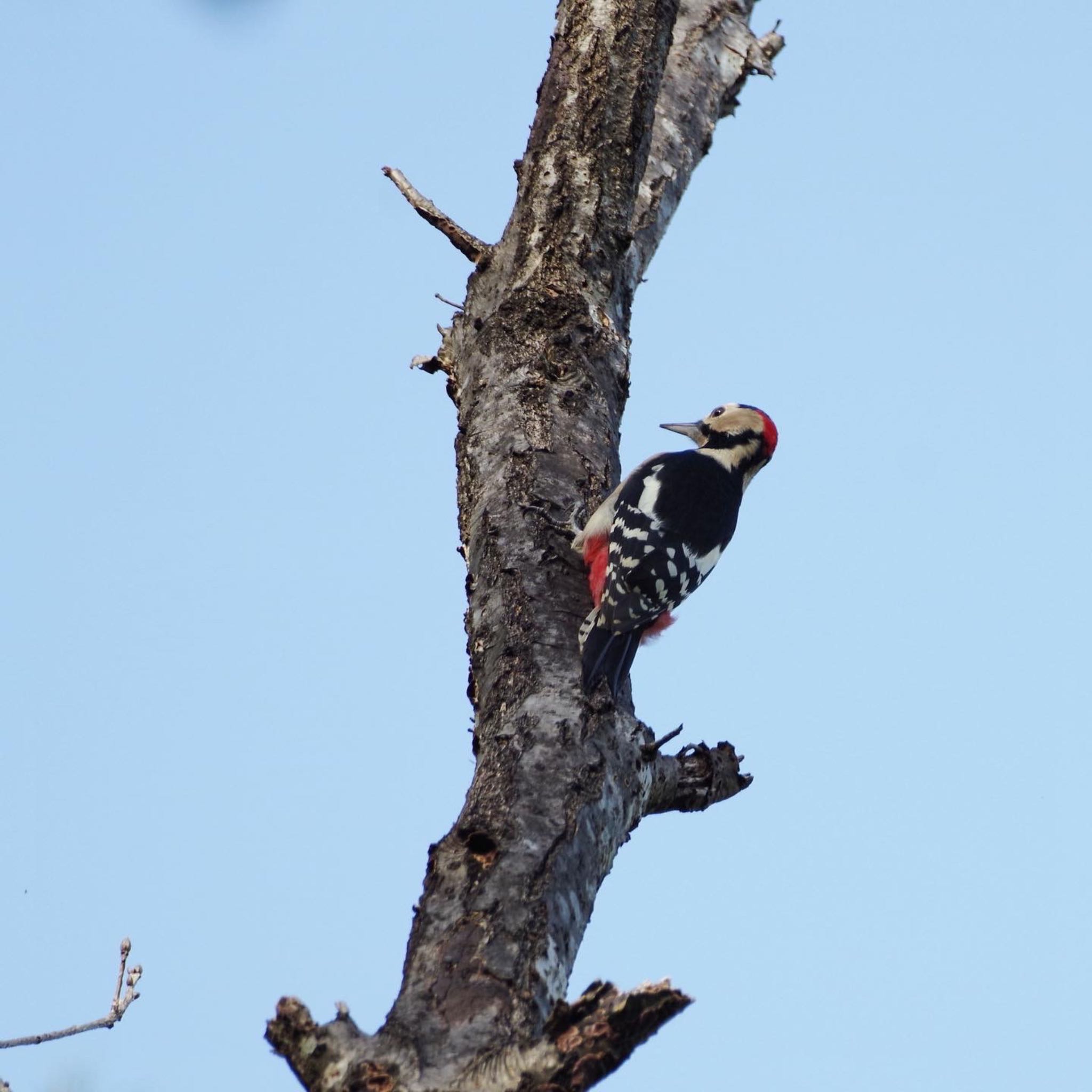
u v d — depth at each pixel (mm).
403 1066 6262
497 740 8703
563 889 7598
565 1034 6188
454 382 13297
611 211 13500
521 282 13125
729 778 10273
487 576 10734
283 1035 6414
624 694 10312
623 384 12906
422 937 7238
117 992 9195
